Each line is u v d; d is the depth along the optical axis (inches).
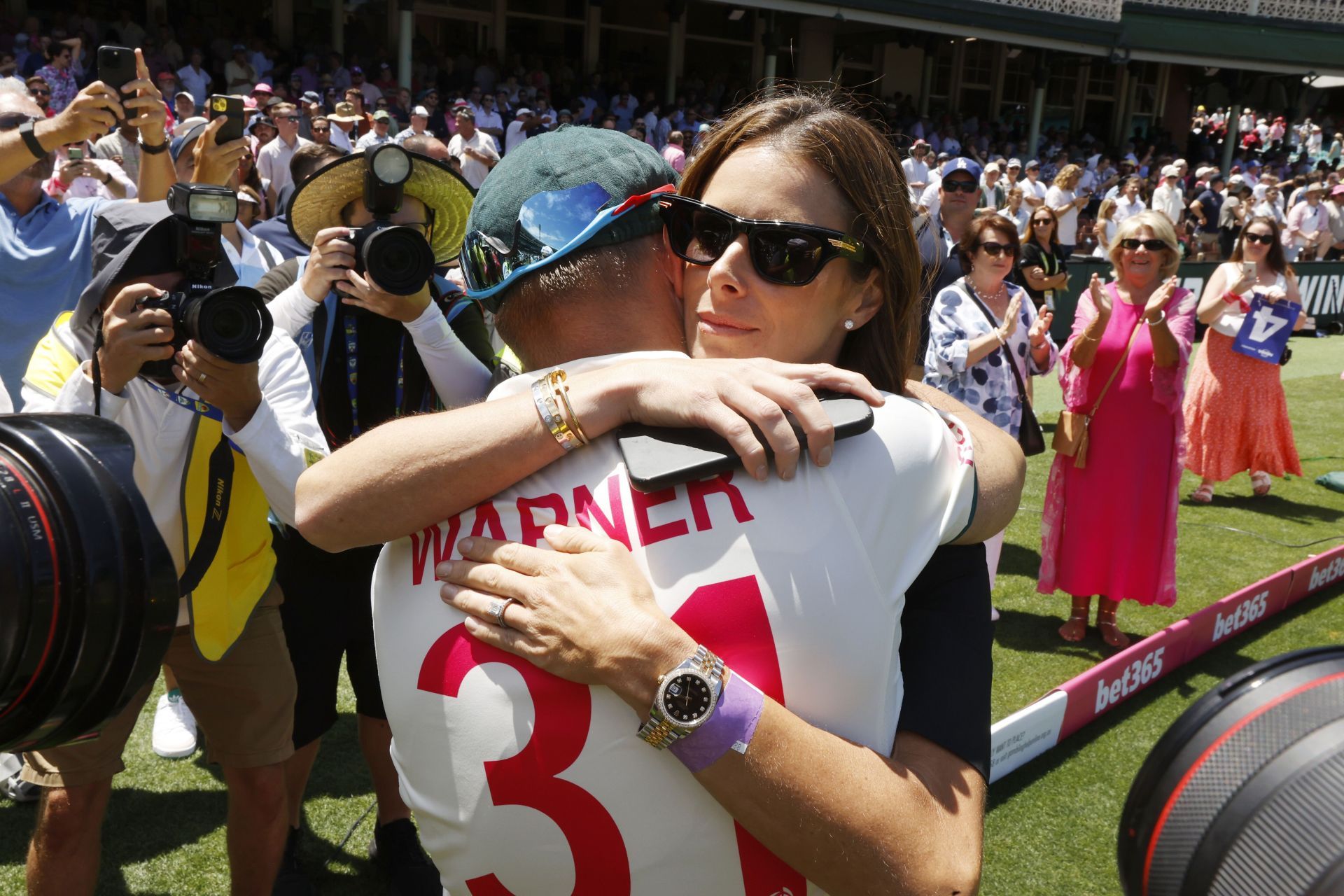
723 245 39.3
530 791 34.4
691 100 864.9
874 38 925.8
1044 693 148.0
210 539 77.5
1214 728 27.2
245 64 635.5
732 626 33.3
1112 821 114.9
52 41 578.2
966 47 1014.4
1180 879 26.0
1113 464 157.1
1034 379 393.4
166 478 77.6
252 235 130.8
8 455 30.1
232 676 81.8
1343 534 232.5
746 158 39.7
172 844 104.8
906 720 36.5
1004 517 40.8
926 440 36.8
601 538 34.6
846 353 43.8
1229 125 992.2
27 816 109.3
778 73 946.7
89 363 71.2
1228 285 245.4
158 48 631.8
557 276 39.6
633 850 34.2
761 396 33.9
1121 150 1037.2
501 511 36.6
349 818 112.1
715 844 34.1
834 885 33.0
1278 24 929.5
